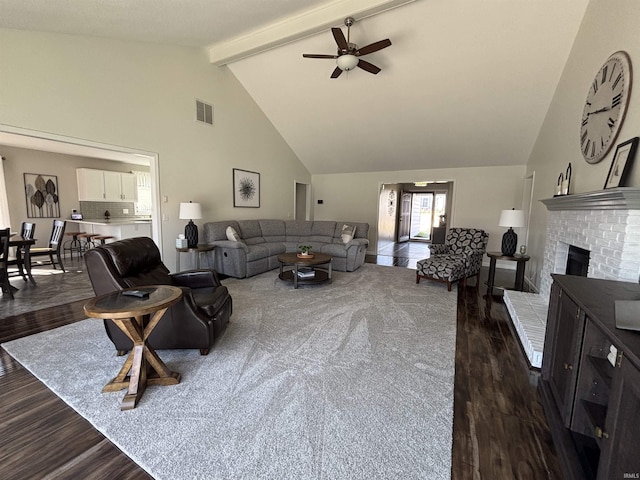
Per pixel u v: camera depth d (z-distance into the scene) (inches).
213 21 134.3
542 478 51.3
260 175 247.0
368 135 236.8
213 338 92.0
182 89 176.9
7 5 94.2
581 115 117.8
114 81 143.6
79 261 225.8
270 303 139.7
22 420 63.4
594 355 53.4
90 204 267.1
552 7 123.3
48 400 69.9
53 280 171.3
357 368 84.7
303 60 180.2
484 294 161.3
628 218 73.4
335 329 111.1
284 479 50.3
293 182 291.0
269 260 208.5
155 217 167.9
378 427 62.2
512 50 143.9
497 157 230.7
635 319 41.3
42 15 104.0
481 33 139.2
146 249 104.3
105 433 60.2
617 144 87.5
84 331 105.3
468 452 56.6
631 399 36.0
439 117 199.2
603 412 50.2
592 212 93.1
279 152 267.9
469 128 203.9
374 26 144.3
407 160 260.2
